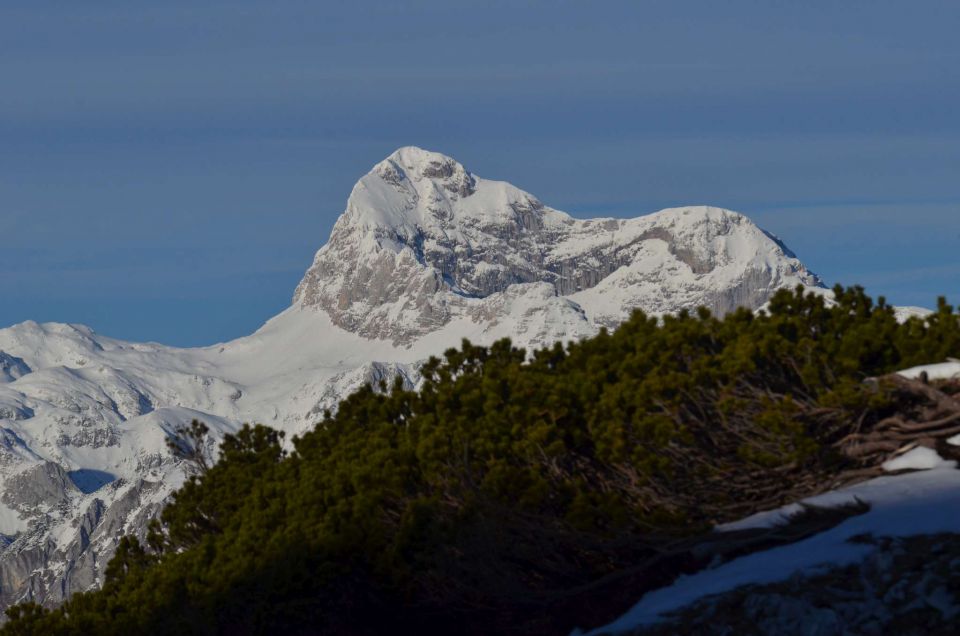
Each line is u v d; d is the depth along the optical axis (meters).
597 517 61.53
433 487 68.81
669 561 59.19
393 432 75.62
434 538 63.06
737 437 60.69
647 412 62.16
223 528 86.00
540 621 61.22
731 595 51.31
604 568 62.62
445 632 65.19
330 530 70.12
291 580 68.69
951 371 58.88
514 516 61.22
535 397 66.19
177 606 75.69
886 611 47.66
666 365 63.62
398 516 70.44
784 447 58.22
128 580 83.56
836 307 65.62
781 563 52.78
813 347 60.69
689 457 60.41
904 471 57.25
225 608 71.69
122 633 77.94
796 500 58.34
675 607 52.47
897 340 61.62
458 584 62.59
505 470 63.47
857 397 57.44
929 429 57.69
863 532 52.34
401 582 66.31
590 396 65.06
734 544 56.81
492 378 71.62
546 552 62.59
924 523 51.47
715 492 60.34
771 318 64.88
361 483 71.50
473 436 67.25
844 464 59.47
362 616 67.62
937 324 62.22
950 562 48.06
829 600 49.03
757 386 61.22
